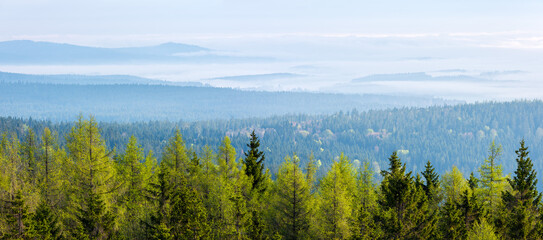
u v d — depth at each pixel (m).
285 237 49.16
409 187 47.88
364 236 44.88
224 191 48.28
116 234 45.09
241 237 45.56
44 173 51.81
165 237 42.75
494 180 56.31
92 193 43.78
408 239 46.97
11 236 39.56
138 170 55.56
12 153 50.50
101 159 47.16
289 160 50.50
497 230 51.47
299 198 49.12
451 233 48.75
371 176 56.25
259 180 56.44
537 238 50.31
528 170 54.00
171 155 56.97
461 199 52.62
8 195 42.88
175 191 47.59
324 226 47.12
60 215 45.09
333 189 47.38
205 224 43.97
